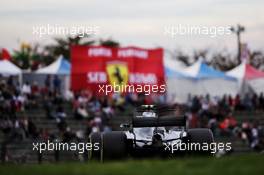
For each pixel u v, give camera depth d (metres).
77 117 99.56
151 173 28.44
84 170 29.86
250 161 31.58
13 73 101.38
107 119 98.50
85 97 103.94
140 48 103.62
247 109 114.31
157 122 41.00
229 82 119.00
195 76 113.06
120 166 31.05
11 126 83.00
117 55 104.50
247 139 98.00
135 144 41.09
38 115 97.50
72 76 104.94
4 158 72.50
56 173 29.38
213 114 104.94
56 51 144.00
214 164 30.84
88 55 104.56
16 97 95.94
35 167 32.41
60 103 102.12
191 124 102.56
